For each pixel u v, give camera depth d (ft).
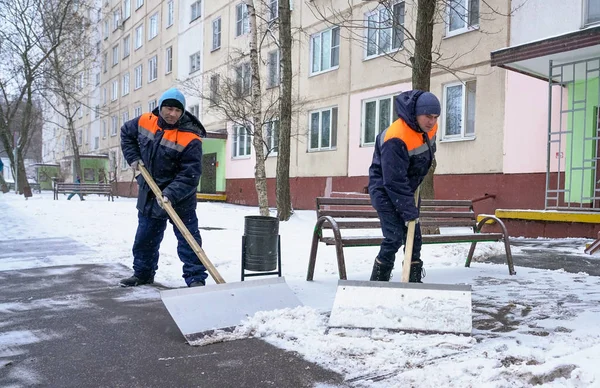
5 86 95.76
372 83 50.08
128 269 19.02
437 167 43.01
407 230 13.30
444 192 42.27
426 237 17.13
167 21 96.63
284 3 39.81
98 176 129.59
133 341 10.75
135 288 15.80
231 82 59.52
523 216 32.35
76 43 96.99
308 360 9.46
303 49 59.26
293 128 59.98
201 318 11.05
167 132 14.53
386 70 48.44
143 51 108.78
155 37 102.22
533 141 35.88
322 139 57.11
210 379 8.69
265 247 15.47
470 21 40.24
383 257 13.82
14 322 12.14
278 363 9.36
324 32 56.65
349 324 11.07
